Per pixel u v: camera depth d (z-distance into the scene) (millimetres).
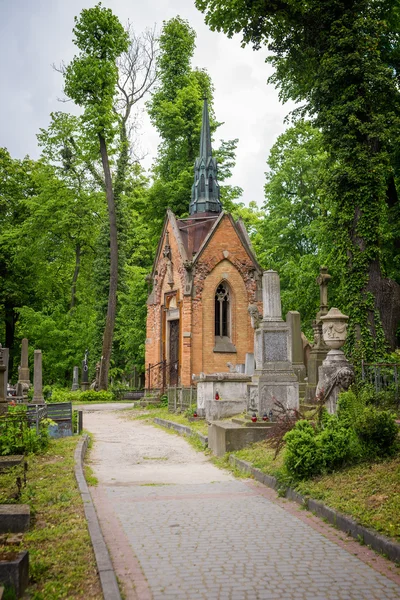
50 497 9320
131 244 52375
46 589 5688
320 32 22344
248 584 5965
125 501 9727
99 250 47500
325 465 10102
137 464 14000
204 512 8930
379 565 6500
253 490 10586
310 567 6449
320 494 9039
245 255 35219
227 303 35094
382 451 10227
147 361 37562
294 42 24156
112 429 22281
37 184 50531
